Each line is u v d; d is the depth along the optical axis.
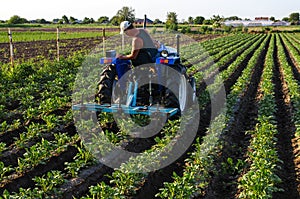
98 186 6.66
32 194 6.71
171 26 58.59
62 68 19.97
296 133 10.05
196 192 7.17
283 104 14.07
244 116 12.53
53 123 10.10
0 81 15.70
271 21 156.38
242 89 15.20
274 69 22.47
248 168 8.16
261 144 8.83
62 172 8.23
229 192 7.51
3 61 23.16
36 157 8.09
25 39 41.38
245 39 49.66
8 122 11.06
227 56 25.16
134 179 7.31
